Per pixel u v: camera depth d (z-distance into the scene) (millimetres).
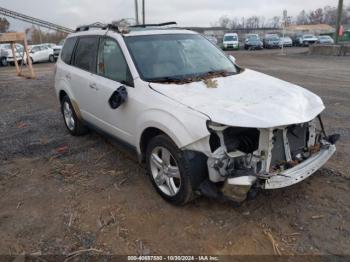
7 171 4840
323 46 27453
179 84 3918
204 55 4812
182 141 3318
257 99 3574
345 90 9883
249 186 3070
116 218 3592
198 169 3318
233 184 3078
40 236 3357
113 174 4602
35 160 5203
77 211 3750
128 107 4109
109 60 4672
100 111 4891
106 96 4578
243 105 3404
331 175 4281
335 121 6594
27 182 4488
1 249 3193
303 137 3701
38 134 6508
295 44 46094
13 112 8539
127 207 3783
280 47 42406
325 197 3809
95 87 4848
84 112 5504
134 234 3332
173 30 5043
